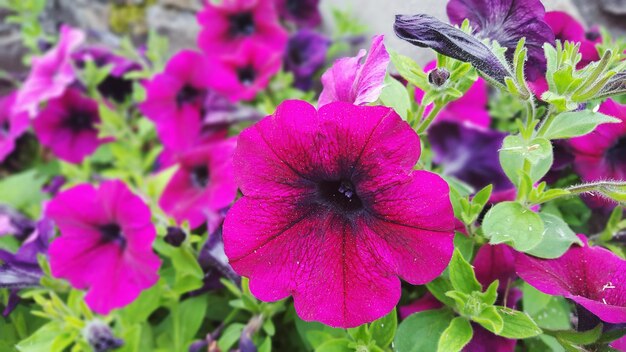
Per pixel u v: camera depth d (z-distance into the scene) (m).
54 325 0.21
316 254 0.14
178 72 0.30
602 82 0.13
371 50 0.15
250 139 0.13
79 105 0.34
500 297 0.17
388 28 0.22
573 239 0.15
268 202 0.14
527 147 0.14
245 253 0.14
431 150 0.25
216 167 0.24
